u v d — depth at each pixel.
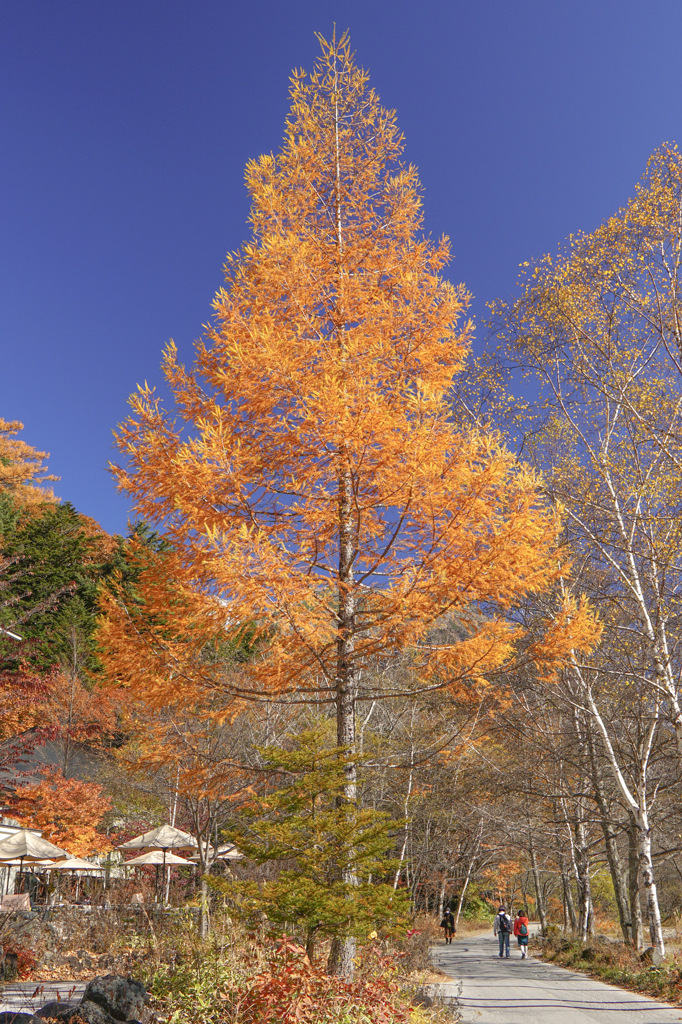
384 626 8.22
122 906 15.03
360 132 10.34
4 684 12.95
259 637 8.00
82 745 26.75
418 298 9.28
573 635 7.87
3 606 15.48
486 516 7.58
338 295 9.27
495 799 18.88
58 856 16.36
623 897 20.30
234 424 8.54
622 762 16.84
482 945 26.67
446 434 7.92
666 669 13.84
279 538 8.30
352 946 7.60
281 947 7.18
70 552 36.72
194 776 8.35
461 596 7.74
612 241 14.40
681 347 13.88
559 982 14.39
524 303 15.77
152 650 7.86
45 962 11.88
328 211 10.26
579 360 15.45
